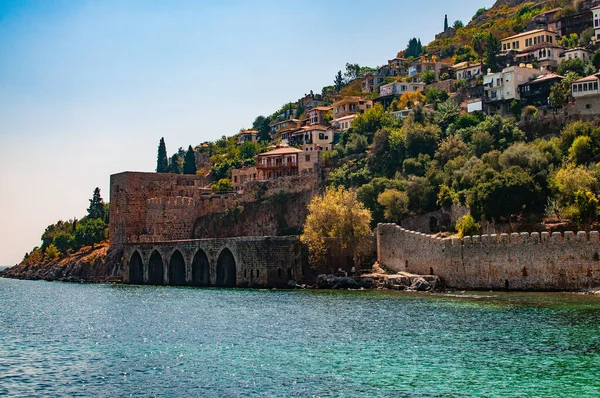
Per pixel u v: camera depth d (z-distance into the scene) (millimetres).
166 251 160000
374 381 48062
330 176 178125
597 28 198500
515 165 125625
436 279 108500
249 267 135875
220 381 49594
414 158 162125
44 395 47625
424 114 182500
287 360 55656
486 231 118312
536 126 152500
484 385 46219
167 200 190125
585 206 104062
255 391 46469
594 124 141625
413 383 47219
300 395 45219
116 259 189750
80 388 49188
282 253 131375
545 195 116625
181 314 90188
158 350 62656
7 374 54031
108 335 73562
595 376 47781
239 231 187750
